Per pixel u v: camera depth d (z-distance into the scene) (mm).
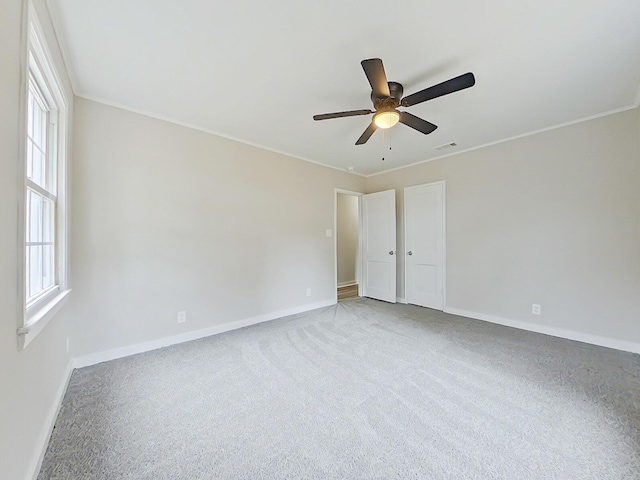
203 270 3078
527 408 1746
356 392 1946
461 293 3887
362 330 3250
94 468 1304
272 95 2418
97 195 2439
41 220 1782
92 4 1496
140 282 2660
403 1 1484
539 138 3170
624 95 2432
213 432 1552
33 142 1696
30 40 1322
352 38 1752
